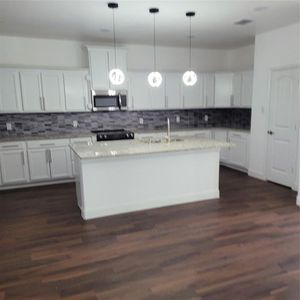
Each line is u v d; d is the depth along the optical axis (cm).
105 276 259
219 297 229
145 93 623
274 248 301
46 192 502
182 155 424
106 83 578
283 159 505
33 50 556
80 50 587
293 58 468
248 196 461
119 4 358
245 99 625
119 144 418
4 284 250
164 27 477
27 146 521
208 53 696
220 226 354
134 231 346
